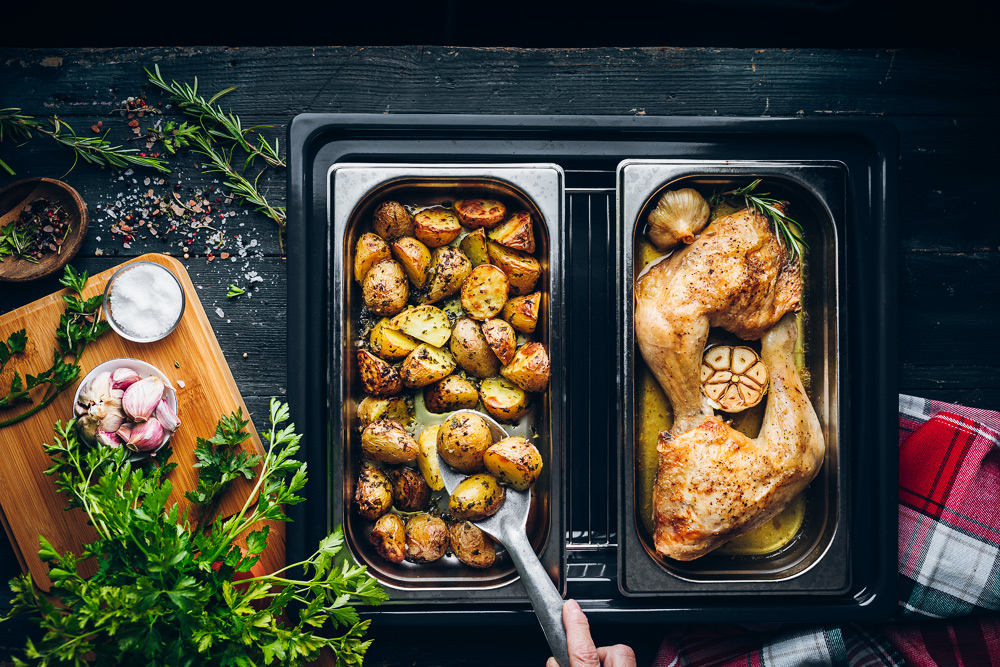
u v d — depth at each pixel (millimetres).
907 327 852
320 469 785
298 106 843
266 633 705
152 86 844
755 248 775
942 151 850
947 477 819
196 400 810
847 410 793
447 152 793
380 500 771
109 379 786
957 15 880
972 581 807
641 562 785
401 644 834
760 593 786
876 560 795
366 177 780
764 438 781
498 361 789
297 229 783
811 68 848
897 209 796
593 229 830
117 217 844
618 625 840
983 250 851
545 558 775
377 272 779
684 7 892
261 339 843
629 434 785
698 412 792
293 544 776
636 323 791
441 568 789
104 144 836
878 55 849
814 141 805
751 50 849
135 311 792
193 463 807
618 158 798
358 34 890
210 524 794
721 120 794
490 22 890
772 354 793
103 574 680
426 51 843
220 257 845
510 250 783
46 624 670
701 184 800
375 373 771
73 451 775
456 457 757
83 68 844
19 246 820
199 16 882
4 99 842
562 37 892
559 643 724
